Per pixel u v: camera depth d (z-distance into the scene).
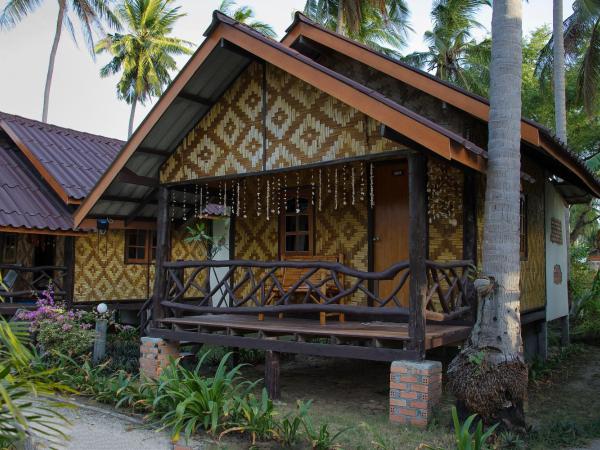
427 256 7.67
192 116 8.12
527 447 5.10
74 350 7.96
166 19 33.06
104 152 14.77
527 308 8.84
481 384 5.29
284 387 7.81
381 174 8.51
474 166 5.70
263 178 9.77
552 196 10.73
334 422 5.88
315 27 8.77
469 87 24.52
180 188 9.16
